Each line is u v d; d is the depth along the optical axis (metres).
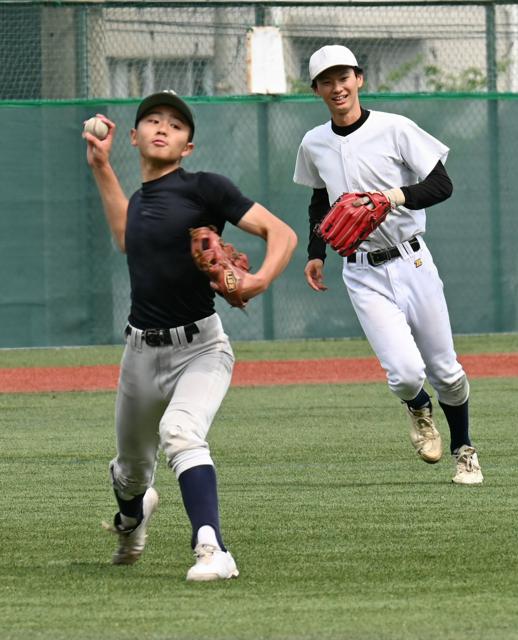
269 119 56.97
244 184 57.03
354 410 37.91
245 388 43.78
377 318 24.64
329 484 25.56
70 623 14.62
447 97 57.34
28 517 22.31
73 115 55.81
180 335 16.89
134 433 17.53
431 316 24.88
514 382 44.16
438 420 35.62
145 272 16.81
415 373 24.23
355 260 24.98
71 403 40.44
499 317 58.56
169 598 15.91
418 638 13.82
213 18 65.25
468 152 57.75
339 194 25.27
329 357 52.91
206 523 16.67
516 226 58.28
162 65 67.00
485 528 20.69
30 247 56.06
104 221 56.28
